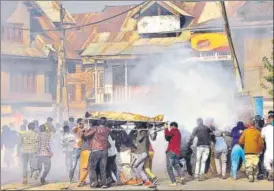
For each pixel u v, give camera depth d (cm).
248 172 1834
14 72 4019
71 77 4491
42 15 4550
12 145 2536
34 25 4434
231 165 1950
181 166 1978
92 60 4450
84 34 4928
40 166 1902
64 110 3597
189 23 4309
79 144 1877
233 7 3866
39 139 1881
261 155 1902
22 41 4153
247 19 3494
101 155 1742
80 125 1931
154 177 1809
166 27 4281
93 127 1773
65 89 3609
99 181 1817
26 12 4241
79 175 1823
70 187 1775
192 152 1998
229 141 1975
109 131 1775
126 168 1830
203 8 4362
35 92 4172
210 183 1816
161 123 1848
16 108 3919
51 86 4316
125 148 1839
